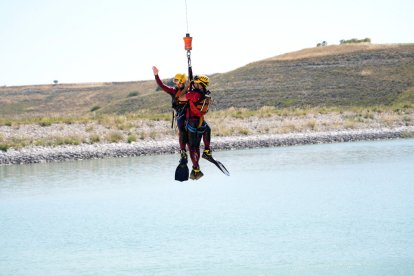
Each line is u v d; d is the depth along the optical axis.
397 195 34.91
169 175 43.19
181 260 23.78
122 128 64.56
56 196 36.25
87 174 44.09
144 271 22.59
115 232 28.09
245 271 22.38
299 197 34.94
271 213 31.12
